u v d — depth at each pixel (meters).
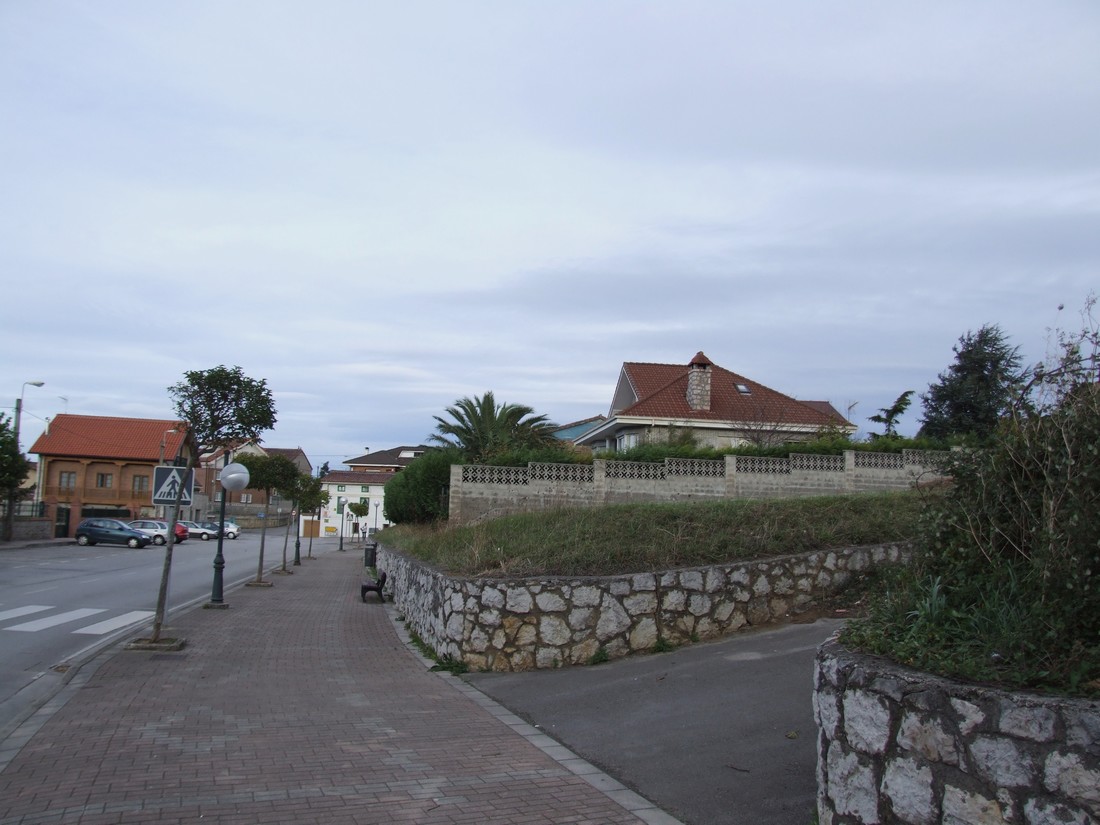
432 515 26.03
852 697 4.20
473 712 7.98
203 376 36.75
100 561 31.67
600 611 9.69
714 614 9.98
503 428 35.34
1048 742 3.32
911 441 23.17
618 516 12.31
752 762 6.02
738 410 33.50
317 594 21.66
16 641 12.16
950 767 3.66
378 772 6.07
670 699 7.75
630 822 5.13
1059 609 3.87
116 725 7.30
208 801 5.39
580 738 6.96
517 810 5.32
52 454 63.69
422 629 12.70
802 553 10.77
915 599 4.84
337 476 87.88
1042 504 4.44
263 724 7.44
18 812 5.13
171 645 11.48
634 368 38.12
